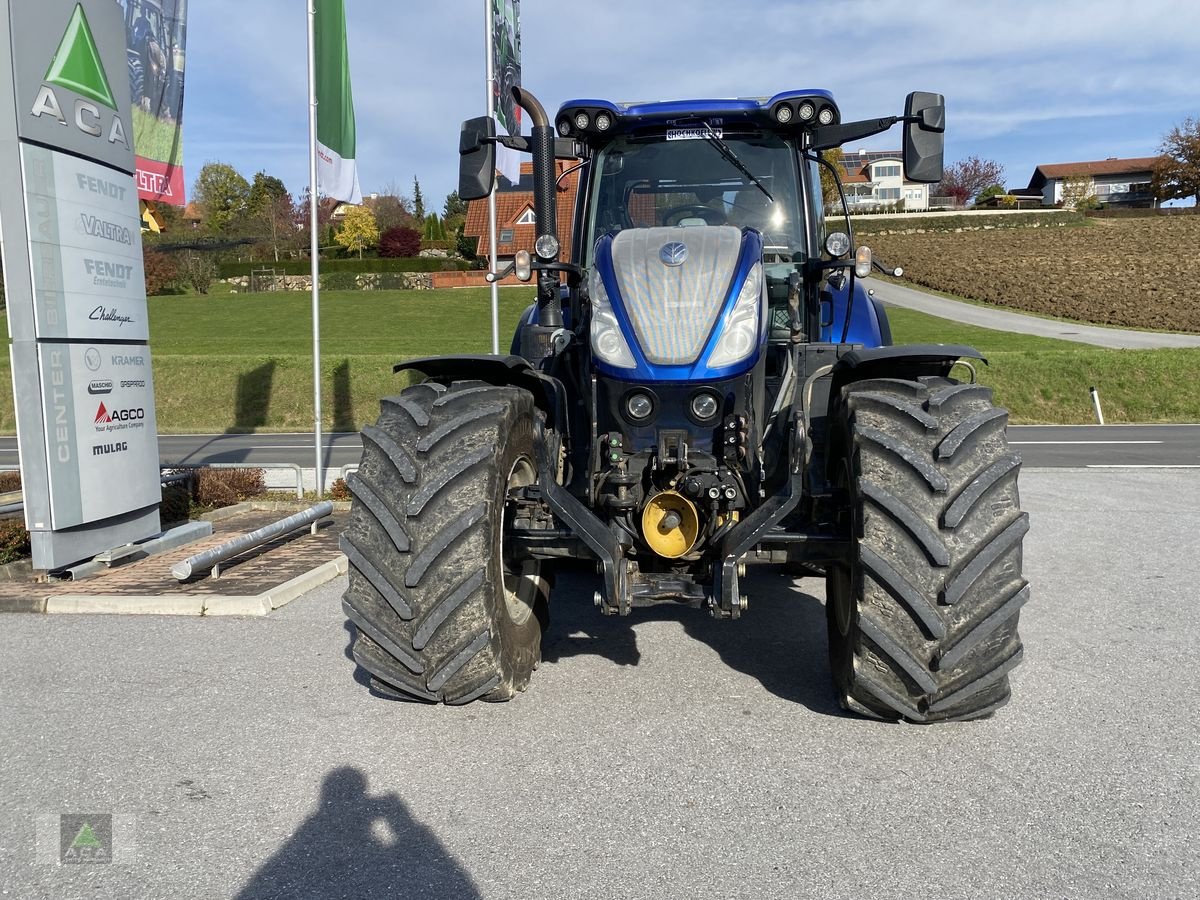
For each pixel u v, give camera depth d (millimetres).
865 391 3551
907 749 3340
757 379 3811
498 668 3496
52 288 5961
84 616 5316
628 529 3752
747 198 4938
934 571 3209
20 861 2725
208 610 5305
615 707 3771
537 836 2791
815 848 2689
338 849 2748
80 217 6223
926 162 4113
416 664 3439
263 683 4133
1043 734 3453
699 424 3680
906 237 57875
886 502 3221
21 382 5914
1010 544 3207
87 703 3924
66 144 6090
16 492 9508
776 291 4629
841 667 3602
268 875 2621
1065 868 2564
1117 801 2938
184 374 21922
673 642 4629
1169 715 3617
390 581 3420
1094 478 10328
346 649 4617
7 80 5727
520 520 4031
